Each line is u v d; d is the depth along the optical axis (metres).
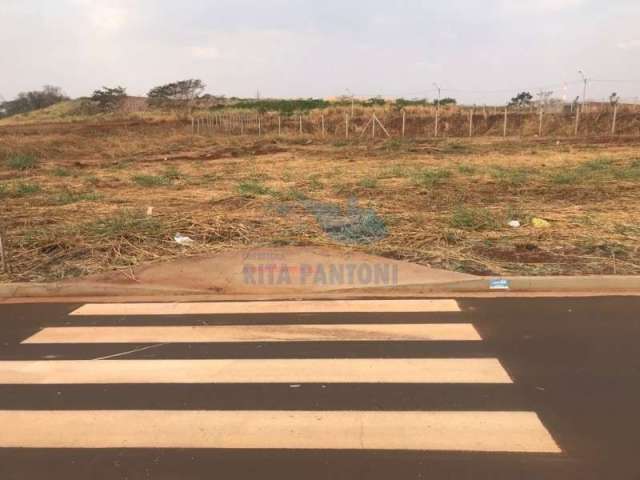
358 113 40.59
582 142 26.38
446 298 6.72
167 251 8.46
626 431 3.77
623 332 5.50
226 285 7.23
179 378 4.70
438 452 3.57
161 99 59.66
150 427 3.94
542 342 5.29
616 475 3.32
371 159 21.11
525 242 8.52
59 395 4.45
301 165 19.48
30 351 5.34
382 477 3.34
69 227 9.77
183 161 21.92
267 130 38.38
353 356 5.06
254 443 3.72
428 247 8.43
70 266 7.93
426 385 4.47
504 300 6.59
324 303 6.62
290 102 49.94
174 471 3.45
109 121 43.41
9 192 13.88
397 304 6.53
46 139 27.56
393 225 9.68
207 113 44.16
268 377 4.68
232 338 5.57
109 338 5.64
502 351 5.10
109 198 13.02
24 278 7.50
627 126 34.66
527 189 13.25
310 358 5.04
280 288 7.11
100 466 3.51
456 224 9.62
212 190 14.17
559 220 9.91
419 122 38.66
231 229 9.42
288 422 3.96
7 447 3.74
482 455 3.53
